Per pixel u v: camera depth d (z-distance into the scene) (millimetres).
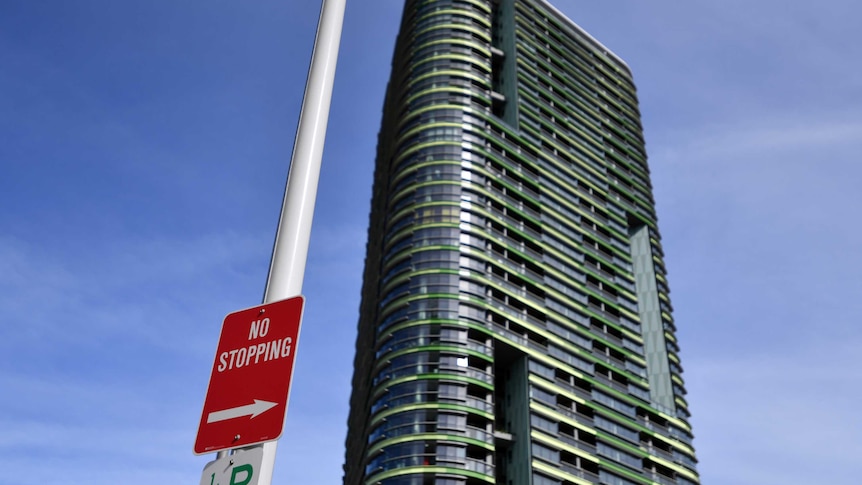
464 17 156500
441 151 136125
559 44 175500
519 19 167750
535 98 157125
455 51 150500
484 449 107500
